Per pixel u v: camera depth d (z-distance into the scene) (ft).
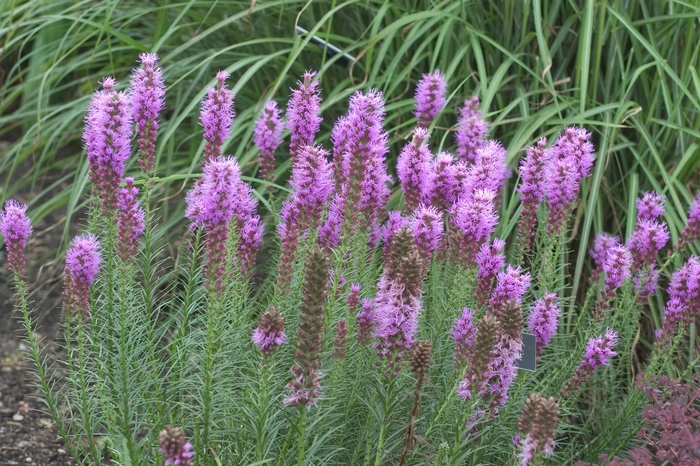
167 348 16.14
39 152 32.45
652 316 21.40
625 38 24.25
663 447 14.01
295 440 14.62
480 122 17.34
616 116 21.47
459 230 14.82
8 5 27.61
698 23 23.88
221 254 13.08
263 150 17.21
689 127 23.59
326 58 26.43
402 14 25.36
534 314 14.61
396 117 25.04
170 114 30.76
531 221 16.16
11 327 24.59
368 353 14.82
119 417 14.88
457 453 12.99
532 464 11.42
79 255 13.83
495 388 12.97
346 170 15.12
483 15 25.44
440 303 16.28
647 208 16.75
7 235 14.15
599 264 18.20
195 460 14.07
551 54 24.20
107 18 24.16
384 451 13.23
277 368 14.96
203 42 28.14
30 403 21.15
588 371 14.79
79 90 31.09
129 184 14.30
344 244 13.80
